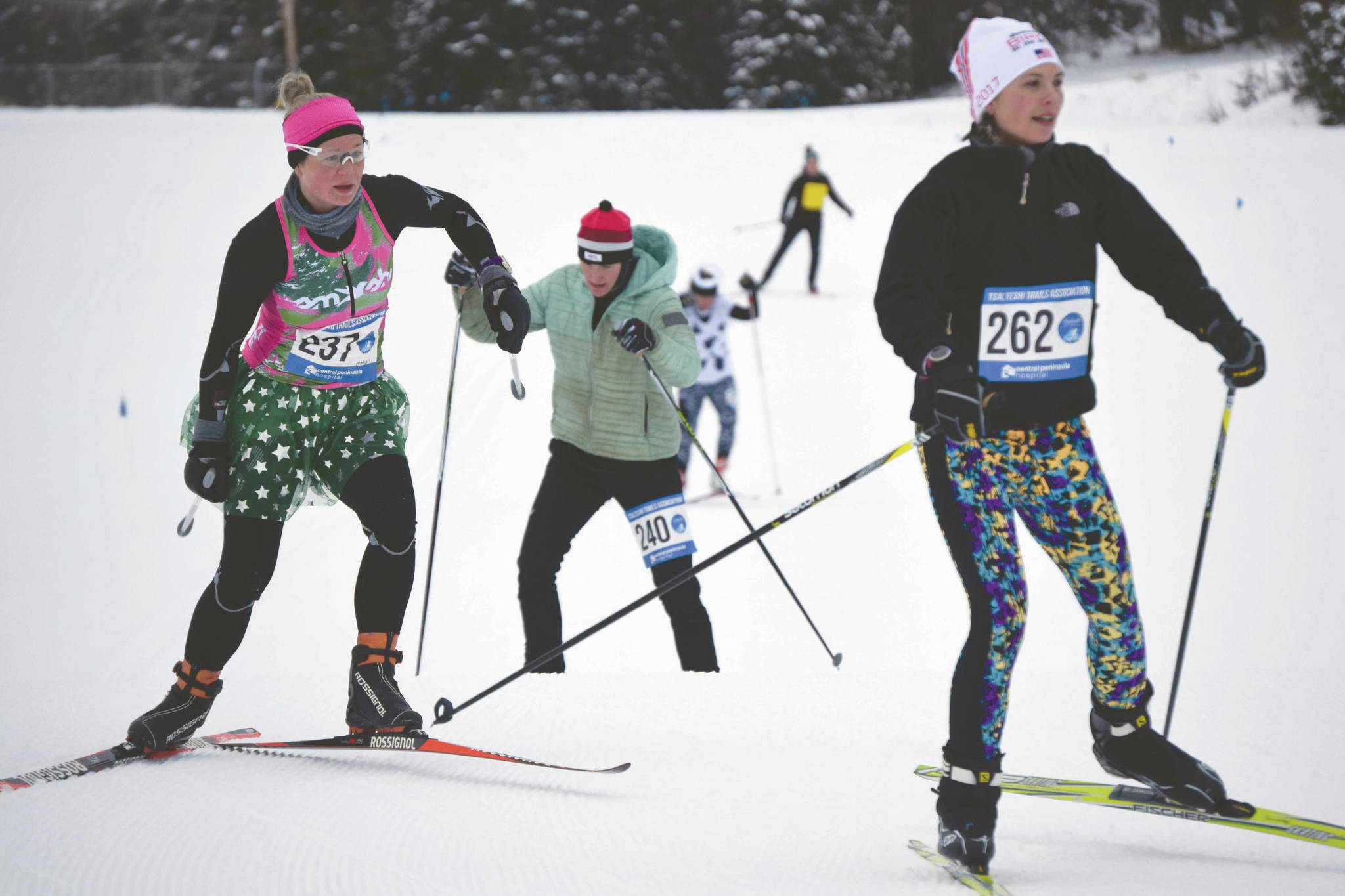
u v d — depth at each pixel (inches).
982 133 230.2
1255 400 986.1
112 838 232.1
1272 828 221.8
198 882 213.9
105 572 638.5
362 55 4537.4
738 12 4815.5
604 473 406.3
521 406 997.8
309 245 257.9
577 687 326.6
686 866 220.1
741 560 698.8
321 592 625.0
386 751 282.7
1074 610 614.5
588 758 277.1
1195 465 834.8
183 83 3782.0
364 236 265.6
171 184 1932.8
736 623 591.5
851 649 549.0
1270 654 516.7
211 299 1334.9
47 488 793.6
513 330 285.4
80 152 2198.6
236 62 4463.6
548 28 4709.6
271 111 3223.4
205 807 248.1
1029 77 220.5
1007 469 227.6
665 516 406.0
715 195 2102.6
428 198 282.0
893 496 827.4
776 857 224.1
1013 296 223.0
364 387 284.8
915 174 2277.3
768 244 1784.0
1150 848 231.9
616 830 236.7
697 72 4859.7
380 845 229.5
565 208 1905.8
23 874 216.5
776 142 2674.7
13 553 668.1
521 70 4503.0
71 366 1100.5
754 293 831.7
